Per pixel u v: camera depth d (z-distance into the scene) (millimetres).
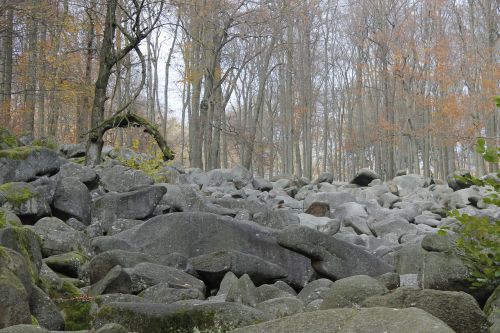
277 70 51000
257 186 19156
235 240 7766
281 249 7664
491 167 34719
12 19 21562
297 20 31469
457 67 42000
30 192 8094
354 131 52500
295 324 3463
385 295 4484
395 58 39875
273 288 5887
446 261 5336
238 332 3557
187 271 6844
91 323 4984
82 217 9086
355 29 48000
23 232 5555
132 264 6523
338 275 7215
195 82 28844
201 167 28156
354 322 3312
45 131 31719
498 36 40156
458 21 42969
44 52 23234
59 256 6641
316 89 53969
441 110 37688
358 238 10445
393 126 38875
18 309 4246
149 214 9445
